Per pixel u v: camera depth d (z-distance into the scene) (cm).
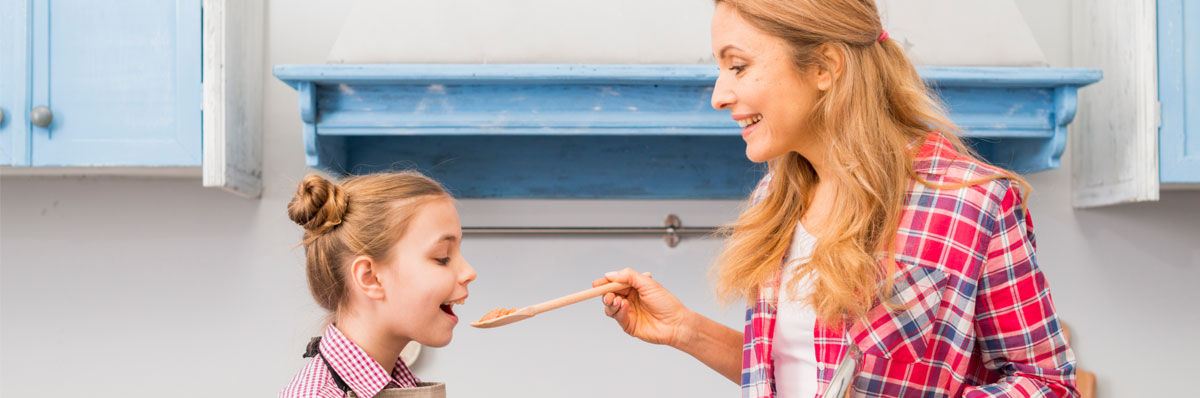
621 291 113
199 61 148
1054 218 172
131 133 148
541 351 170
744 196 172
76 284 169
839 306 82
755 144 91
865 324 83
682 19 144
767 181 111
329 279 92
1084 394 167
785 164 101
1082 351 170
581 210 171
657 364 170
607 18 144
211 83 146
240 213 170
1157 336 171
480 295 169
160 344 168
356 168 168
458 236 95
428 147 170
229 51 150
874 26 88
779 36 86
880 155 86
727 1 88
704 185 172
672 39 143
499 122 142
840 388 81
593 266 170
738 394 171
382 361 92
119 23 148
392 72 137
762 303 98
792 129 89
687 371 170
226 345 168
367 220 90
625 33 143
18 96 146
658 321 113
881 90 89
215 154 145
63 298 169
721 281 104
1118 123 155
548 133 142
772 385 98
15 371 168
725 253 105
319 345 93
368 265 90
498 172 170
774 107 88
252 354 168
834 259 84
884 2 147
